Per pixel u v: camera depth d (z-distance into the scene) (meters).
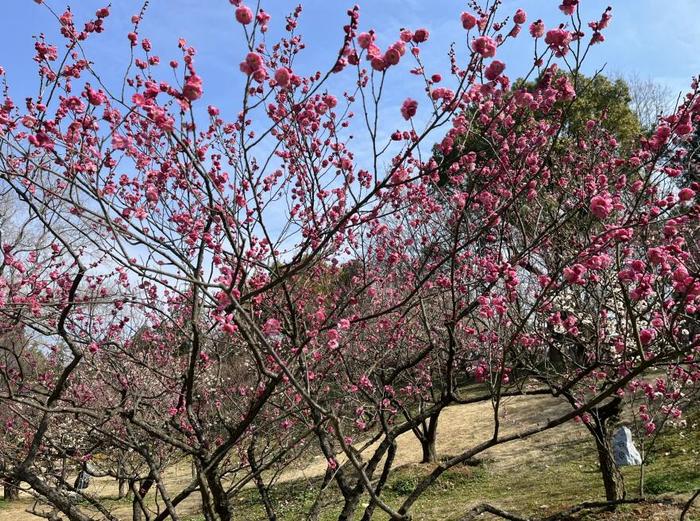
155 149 3.96
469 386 15.25
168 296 5.40
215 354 4.95
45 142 2.92
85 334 4.88
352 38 2.76
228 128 4.48
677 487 6.82
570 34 2.82
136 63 3.45
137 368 5.48
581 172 5.70
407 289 5.60
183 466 12.15
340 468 4.45
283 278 2.78
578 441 10.05
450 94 2.93
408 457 11.02
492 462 9.84
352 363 5.54
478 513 3.68
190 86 2.37
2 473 3.36
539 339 5.06
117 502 9.66
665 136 3.34
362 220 3.52
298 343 3.81
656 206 3.52
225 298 2.86
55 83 3.22
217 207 3.30
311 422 4.50
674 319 2.87
